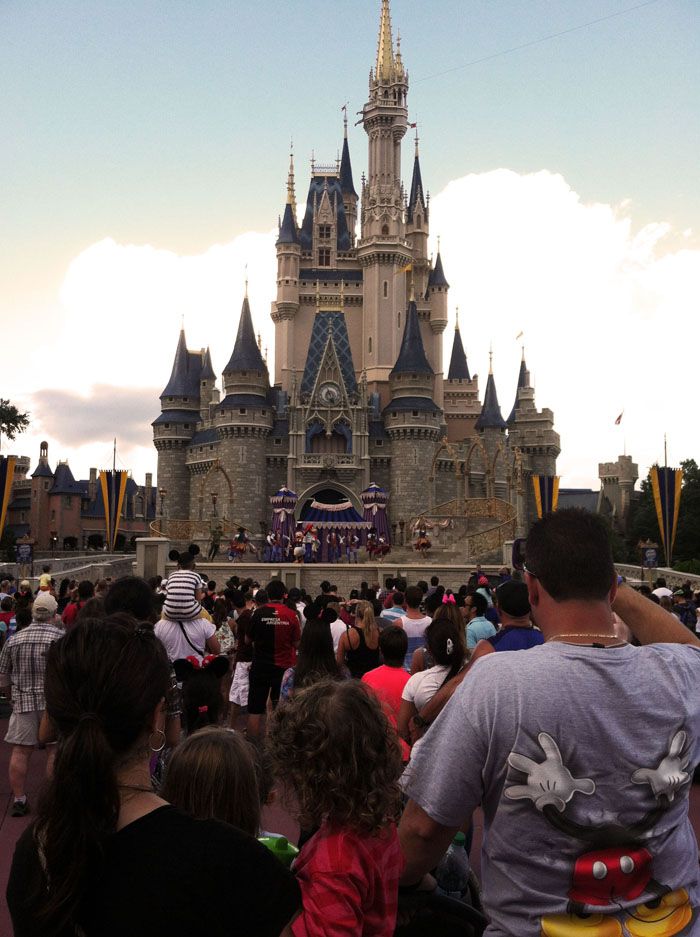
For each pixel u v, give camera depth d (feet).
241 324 362.33
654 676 10.93
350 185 451.12
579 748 10.38
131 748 10.31
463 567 160.15
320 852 12.09
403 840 11.31
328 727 12.37
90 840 9.29
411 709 24.94
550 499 170.81
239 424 350.02
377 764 12.37
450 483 367.25
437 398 398.42
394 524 342.64
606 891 10.34
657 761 10.47
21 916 9.32
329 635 29.96
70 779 9.42
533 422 440.86
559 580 11.55
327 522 264.93
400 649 27.86
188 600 34.17
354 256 401.70
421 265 412.77
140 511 456.04
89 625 10.71
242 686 45.03
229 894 9.32
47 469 438.40
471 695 10.94
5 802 34.42
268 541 242.78
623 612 13.00
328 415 358.43
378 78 401.49
